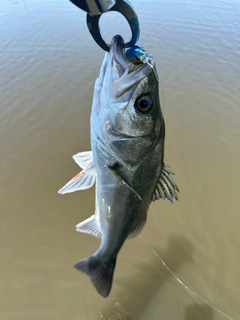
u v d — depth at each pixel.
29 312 0.47
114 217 0.30
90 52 1.02
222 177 0.65
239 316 0.47
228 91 0.87
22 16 1.28
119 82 0.25
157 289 0.50
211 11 1.36
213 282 0.51
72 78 0.90
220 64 0.99
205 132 0.74
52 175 0.63
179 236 0.56
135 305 0.49
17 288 0.49
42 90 0.85
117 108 0.26
